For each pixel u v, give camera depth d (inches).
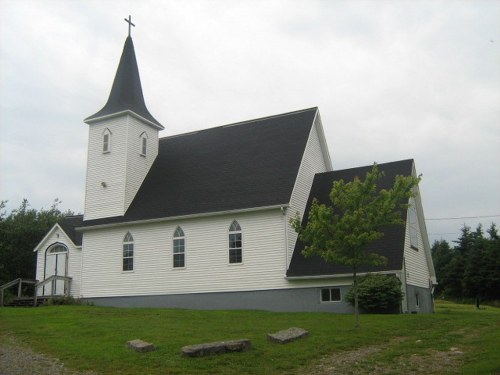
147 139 1429.6
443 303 2468.0
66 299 1282.0
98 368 516.4
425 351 571.2
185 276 1179.3
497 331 698.8
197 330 709.9
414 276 1110.4
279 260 1077.1
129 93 1419.8
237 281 1115.9
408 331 708.7
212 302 1135.6
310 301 1038.4
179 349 577.0
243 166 1258.0
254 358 542.0
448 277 2687.0
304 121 1311.5
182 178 1325.0
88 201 1374.3
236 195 1170.6
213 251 1155.3
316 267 1042.1
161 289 1206.3
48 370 514.6
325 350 577.0
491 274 2410.2
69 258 1402.6
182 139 1485.0
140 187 1371.8
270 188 1142.3
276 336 619.8
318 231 730.8
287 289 1062.4
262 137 1328.7
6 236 1777.8
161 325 771.4
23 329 767.7
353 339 634.8
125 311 1000.2
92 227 1315.2
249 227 1122.7
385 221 721.0
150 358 542.0
